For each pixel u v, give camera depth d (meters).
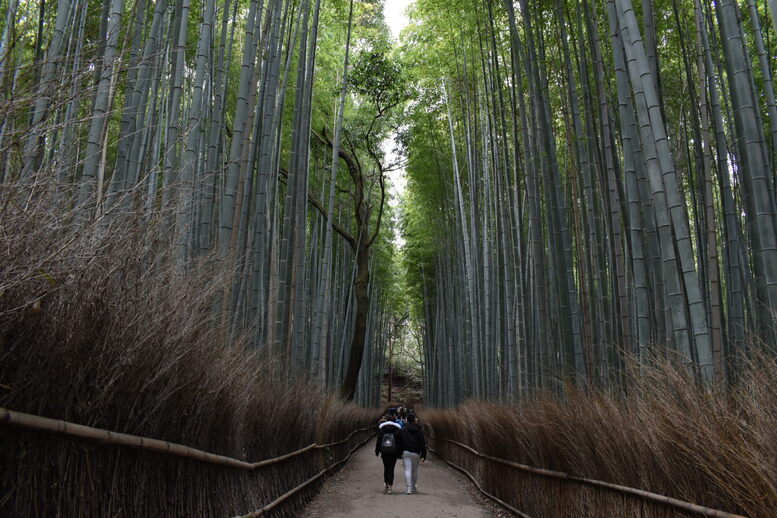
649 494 2.76
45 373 1.55
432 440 13.44
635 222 3.98
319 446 6.52
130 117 3.85
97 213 1.78
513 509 5.36
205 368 2.70
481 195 11.47
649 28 4.42
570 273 5.64
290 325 7.33
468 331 11.84
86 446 1.72
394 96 12.10
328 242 9.78
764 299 3.74
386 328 23.81
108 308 1.85
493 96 8.30
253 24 5.14
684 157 6.83
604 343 5.25
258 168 5.99
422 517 5.31
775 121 4.41
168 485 2.33
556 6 6.14
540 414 4.64
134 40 4.20
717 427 2.25
